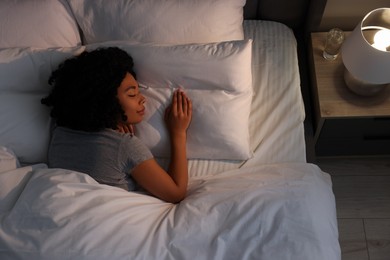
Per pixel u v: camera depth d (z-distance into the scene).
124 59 1.04
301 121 1.22
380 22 1.18
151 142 1.13
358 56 1.06
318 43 1.33
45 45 1.23
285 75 1.30
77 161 1.04
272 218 0.94
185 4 1.18
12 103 1.14
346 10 1.28
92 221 0.89
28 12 1.21
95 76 0.99
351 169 1.60
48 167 1.10
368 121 1.25
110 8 1.19
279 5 1.36
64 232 0.87
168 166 1.15
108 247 0.87
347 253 1.43
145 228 0.93
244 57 1.07
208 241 0.92
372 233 1.47
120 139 1.01
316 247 0.90
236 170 1.14
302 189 1.02
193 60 1.07
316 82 1.27
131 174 1.05
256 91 1.28
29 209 0.90
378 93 1.22
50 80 1.09
